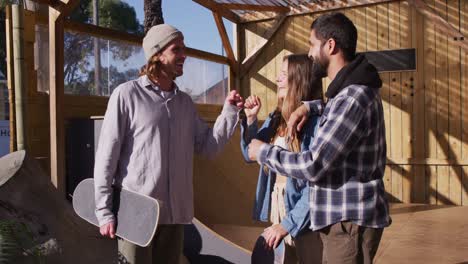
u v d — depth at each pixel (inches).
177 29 91.4
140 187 87.9
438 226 223.8
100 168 86.0
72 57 206.1
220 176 197.2
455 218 240.2
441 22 275.6
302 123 83.0
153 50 89.7
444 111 278.8
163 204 89.4
